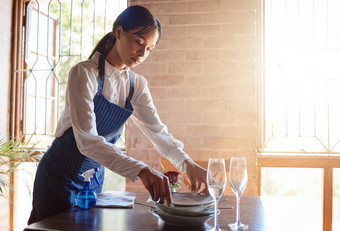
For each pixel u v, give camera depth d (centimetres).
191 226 118
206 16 314
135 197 171
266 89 317
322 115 308
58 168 154
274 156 305
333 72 308
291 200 572
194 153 312
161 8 320
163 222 122
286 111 313
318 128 308
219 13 313
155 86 319
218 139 309
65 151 153
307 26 314
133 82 170
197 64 314
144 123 178
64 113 154
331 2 311
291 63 314
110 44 158
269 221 128
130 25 146
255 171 303
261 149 312
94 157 133
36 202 160
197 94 313
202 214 115
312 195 575
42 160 161
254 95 306
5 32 345
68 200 153
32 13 360
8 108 349
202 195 144
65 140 153
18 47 355
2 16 340
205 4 315
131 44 147
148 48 152
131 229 112
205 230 113
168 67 318
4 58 344
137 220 124
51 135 353
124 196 164
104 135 162
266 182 580
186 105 314
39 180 158
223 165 112
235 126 308
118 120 161
